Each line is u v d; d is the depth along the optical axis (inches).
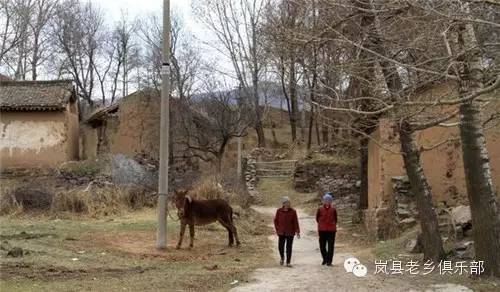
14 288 378.6
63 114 1248.2
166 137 611.8
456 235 547.2
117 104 1497.3
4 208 826.8
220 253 599.8
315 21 408.2
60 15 2098.9
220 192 969.5
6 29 1804.9
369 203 848.9
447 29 321.4
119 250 567.8
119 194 913.5
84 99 2108.8
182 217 612.1
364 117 465.1
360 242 716.0
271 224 922.1
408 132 477.1
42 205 850.8
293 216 535.2
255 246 663.1
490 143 608.1
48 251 522.9
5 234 616.4
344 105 463.2
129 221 784.9
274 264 538.9
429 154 680.4
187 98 1519.4
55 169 1137.4
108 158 1078.4
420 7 313.4
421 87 421.1
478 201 410.0
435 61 351.6
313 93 486.3
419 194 500.4
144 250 581.0
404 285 408.8
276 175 1504.7
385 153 703.1
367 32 376.2
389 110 404.2
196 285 420.2
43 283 401.7
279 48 459.5
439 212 633.6
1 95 1253.7
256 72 1424.7
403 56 382.3
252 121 1525.6
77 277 431.2
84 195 868.0
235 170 1446.9
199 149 1445.6
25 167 1228.5
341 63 409.1
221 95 1450.5
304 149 1700.3
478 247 411.8
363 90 445.1
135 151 1485.0
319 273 477.4
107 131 1494.8
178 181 1039.0
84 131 1487.5
